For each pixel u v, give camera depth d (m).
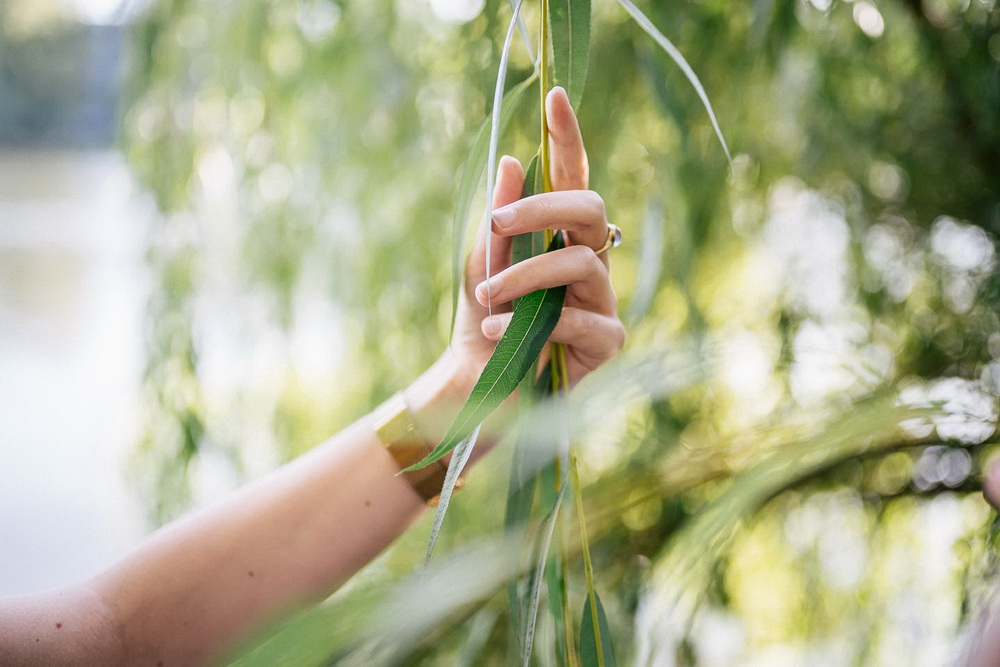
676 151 1.07
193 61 1.38
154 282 1.40
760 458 0.74
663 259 1.08
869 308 1.07
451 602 0.49
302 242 1.35
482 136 0.60
